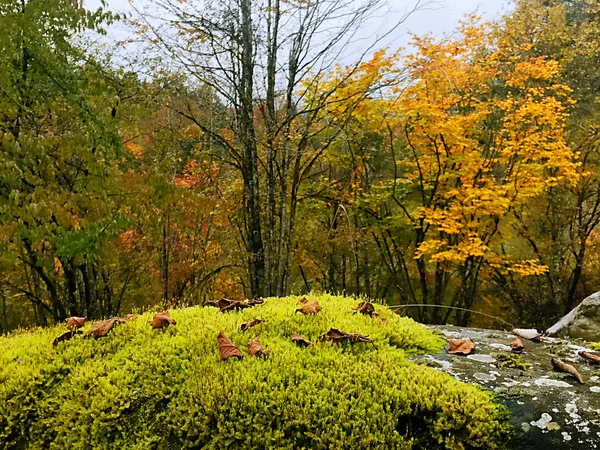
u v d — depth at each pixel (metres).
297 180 7.47
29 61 6.66
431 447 1.77
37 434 2.04
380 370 2.04
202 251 10.54
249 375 1.97
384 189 10.80
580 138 11.18
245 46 6.68
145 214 6.98
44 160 6.28
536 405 1.82
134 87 7.00
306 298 3.08
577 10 15.45
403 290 11.66
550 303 12.90
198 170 10.12
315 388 1.90
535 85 10.11
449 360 2.26
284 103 7.65
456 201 9.12
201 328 2.52
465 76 8.96
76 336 2.57
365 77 7.39
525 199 9.79
